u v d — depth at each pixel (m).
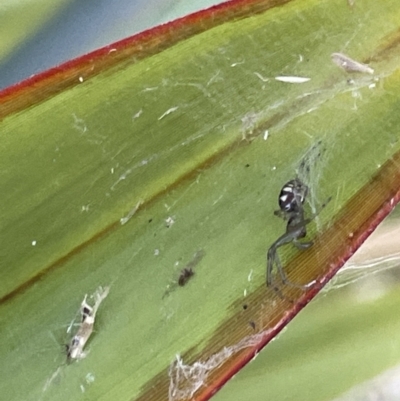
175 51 0.23
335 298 0.25
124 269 0.23
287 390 0.25
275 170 0.23
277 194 0.23
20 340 0.23
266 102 0.24
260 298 0.23
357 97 0.24
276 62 0.24
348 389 0.25
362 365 0.25
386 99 0.24
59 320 0.23
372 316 0.25
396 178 0.23
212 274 0.23
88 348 0.23
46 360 0.23
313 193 0.23
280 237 0.23
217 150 0.23
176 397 0.23
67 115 0.23
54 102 0.23
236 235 0.23
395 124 0.23
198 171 0.23
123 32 0.25
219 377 0.23
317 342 0.25
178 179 0.23
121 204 0.23
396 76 0.24
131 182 0.23
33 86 0.23
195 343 0.23
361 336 0.25
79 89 0.23
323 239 0.23
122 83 0.23
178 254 0.23
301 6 0.24
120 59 0.23
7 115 0.23
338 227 0.23
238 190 0.23
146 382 0.23
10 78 0.25
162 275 0.23
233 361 0.23
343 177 0.23
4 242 0.23
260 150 0.23
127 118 0.23
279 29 0.24
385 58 0.24
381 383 0.25
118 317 0.23
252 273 0.23
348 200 0.23
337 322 0.25
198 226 0.23
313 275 0.23
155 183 0.23
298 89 0.24
